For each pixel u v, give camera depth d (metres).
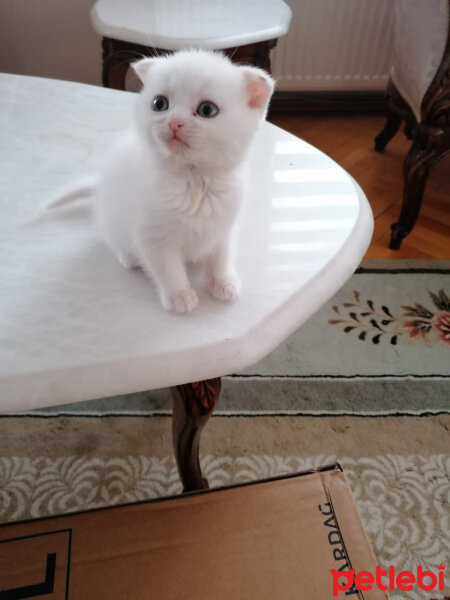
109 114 0.85
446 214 1.51
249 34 1.12
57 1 1.56
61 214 0.65
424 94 1.18
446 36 1.08
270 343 0.51
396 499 0.86
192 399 0.59
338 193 0.70
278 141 0.82
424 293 1.25
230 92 0.46
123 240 0.56
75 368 0.47
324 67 1.82
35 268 0.57
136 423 0.96
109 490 0.86
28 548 0.52
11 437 0.93
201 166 0.47
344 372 1.07
